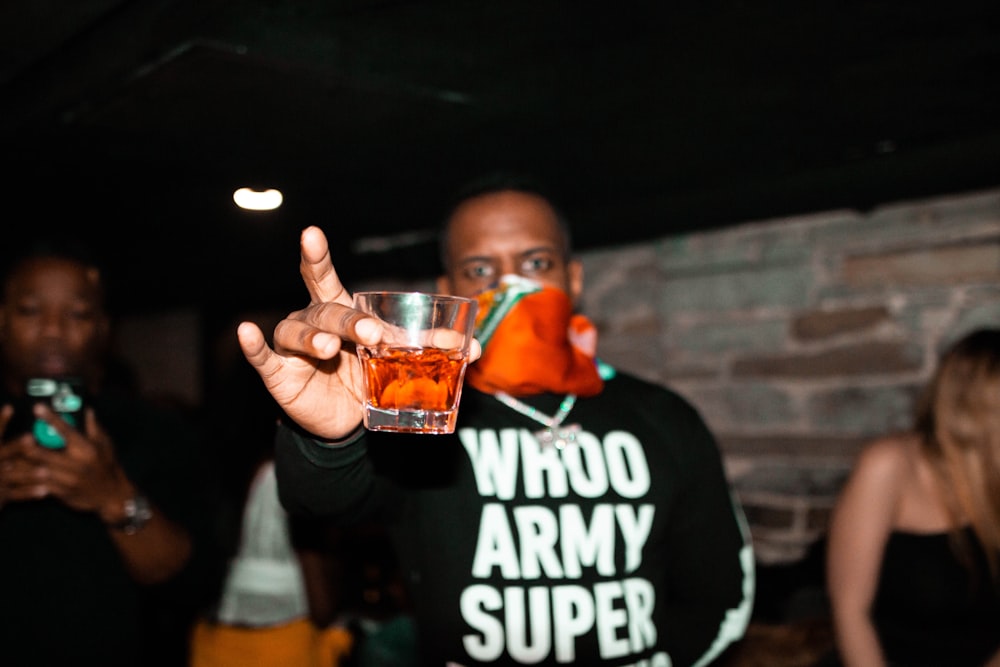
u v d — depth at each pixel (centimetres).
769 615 268
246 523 254
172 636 309
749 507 315
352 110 212
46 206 328
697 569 159
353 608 305
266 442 262
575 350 163
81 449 167
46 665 174
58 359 191
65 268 193
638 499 151
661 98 207
